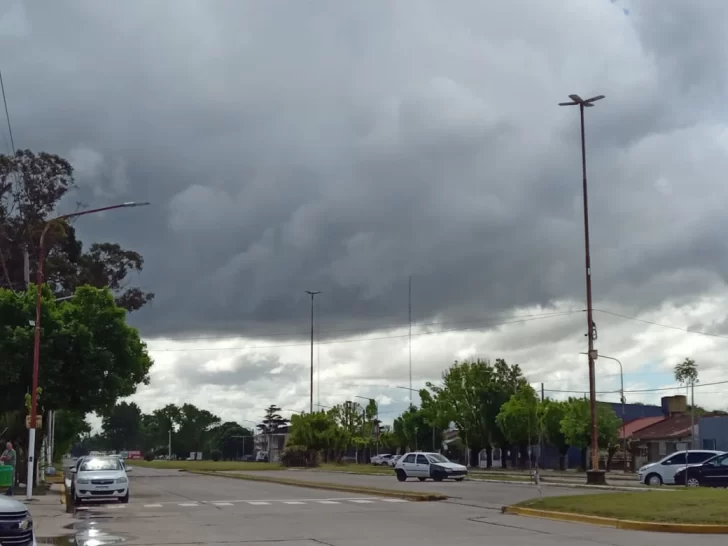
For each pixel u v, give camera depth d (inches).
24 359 1485.0
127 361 1608.0
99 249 2620.6
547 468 3417.8
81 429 3922.2
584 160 1609.3
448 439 4333.2
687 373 2896.2
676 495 958.4
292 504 1182.3
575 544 669.9
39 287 1217.4
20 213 2348.7
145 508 1127.6
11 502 544.1
